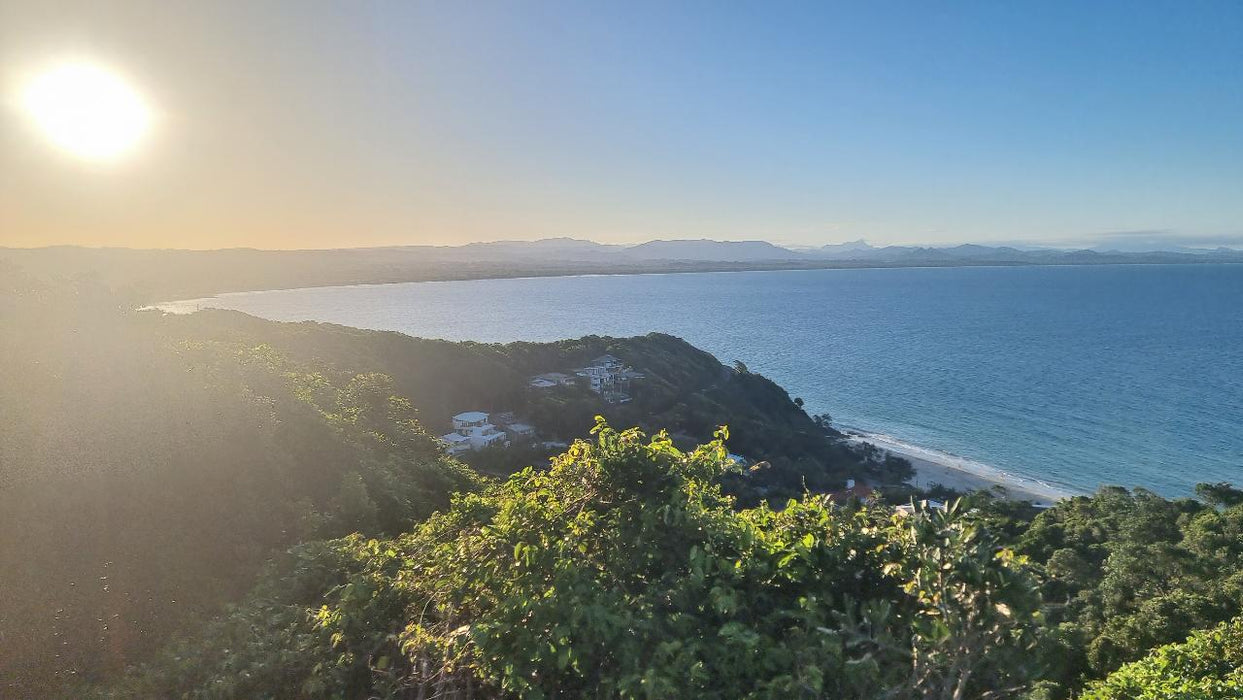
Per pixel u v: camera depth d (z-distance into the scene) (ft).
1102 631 51.47
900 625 11.33
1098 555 87.40
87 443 35.17
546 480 16.46
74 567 27.20
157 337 58.49
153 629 24.22
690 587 12.56
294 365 82.48
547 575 13.78
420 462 62.54
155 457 36.22
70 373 42.80
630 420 178.91
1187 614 49.19
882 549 12.37
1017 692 10.73
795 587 12.69
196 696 17.79
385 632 16.55
